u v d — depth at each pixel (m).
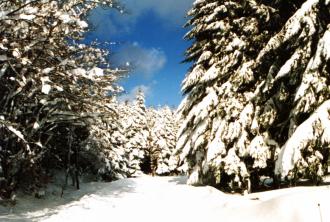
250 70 18.56
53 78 14.78
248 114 17.67
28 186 18.06
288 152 13.77
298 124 15.21
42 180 19.56
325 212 8.37
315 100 14.02
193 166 21.94
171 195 16.75
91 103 16.50
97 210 14.05
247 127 17.70
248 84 19.05
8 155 15.73
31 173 17.45
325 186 14.11
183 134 22.88
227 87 19.34
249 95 18.75
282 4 18.67
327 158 14.09
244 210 10.29
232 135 17.59
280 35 15.61
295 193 9.78
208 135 19.94
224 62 20.31
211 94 20.06
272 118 16.64
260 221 9.13
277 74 15.27
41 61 14.65
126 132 52.75
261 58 16.88
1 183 15.05
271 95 17.14
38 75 13.39
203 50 22.05
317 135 13.40
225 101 19.09
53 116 16.34
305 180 18.31
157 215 12.89
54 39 14.59
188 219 11.59
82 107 17.56
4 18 12.21
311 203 8.78
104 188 20.66
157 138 62.59
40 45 13.63
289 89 16.33
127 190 19.69
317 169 13.82
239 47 19.33
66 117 16.47
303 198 9.12
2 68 13.12
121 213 13.55
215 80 20.67
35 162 17.09
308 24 14.11
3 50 13.32
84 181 30.86
